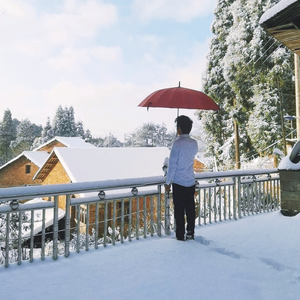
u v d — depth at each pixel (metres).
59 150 20.11
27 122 85.88
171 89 4.34
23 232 9.89
